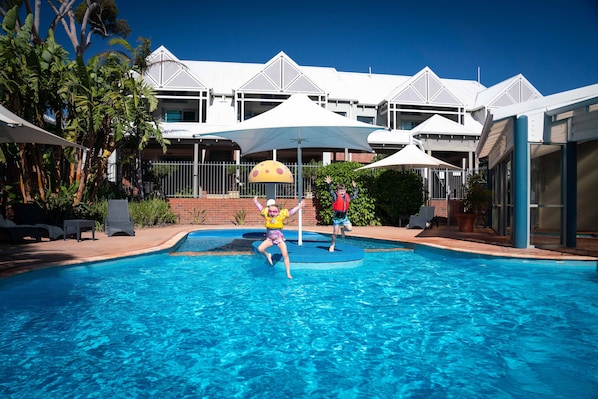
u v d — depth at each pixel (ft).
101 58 64.39
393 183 58.13
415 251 36.86
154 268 28.48
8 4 70.38
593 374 11.95
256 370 12.19
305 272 27.40
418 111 109.50
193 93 101.19
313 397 10.48
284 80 102.12
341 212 29.91
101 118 48.52
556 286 23.44
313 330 15.89
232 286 23.21
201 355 13.34
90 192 54.80
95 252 29.78
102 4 99.09
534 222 34.12
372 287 23.15
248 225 60.64
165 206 58.95
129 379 11.48
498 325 16.56
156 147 88.33
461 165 106.42
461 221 49.65
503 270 27.91
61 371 11.98
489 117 35.60
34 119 49.37
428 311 18.48
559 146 35.06
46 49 49.49
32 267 23.72
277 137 34.71
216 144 80.07
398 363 12.78
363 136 34.19
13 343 14.23
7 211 44.16
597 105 31.76
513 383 11.35
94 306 18.93
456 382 11.41
